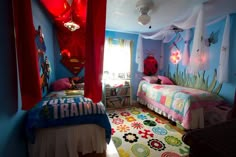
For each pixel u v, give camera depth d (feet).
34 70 3.93
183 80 12.31
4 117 3.58
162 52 14.56
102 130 5.92
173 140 7.35
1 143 3.43
